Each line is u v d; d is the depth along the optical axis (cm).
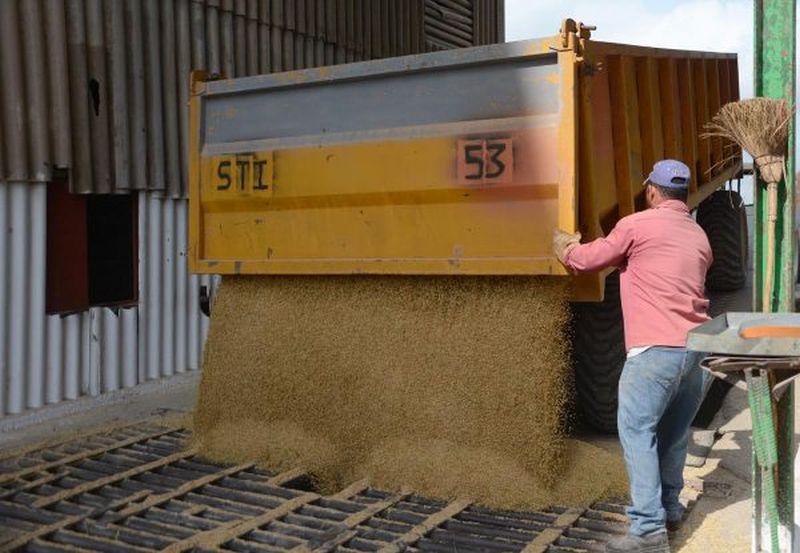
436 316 455
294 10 896
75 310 662
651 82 542
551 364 425
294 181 490
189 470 484
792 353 286
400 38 1117
